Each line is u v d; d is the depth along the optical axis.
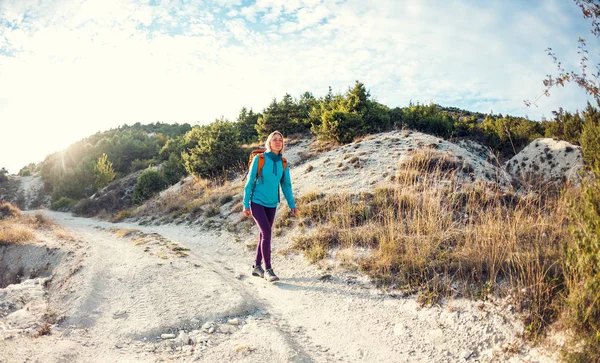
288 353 3.03
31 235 10.13
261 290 4.80
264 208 5.12
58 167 57.19
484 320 3.38
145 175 26.81
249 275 5.48
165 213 14.09
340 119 16.41
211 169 19.78
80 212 29.08
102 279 5.06
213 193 13.37
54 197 42.75
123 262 5.90
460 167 8.88
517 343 3.01
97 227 13.80
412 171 8.16
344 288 4.55
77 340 3.31
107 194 31.86
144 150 53.72
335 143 16.88
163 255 6.24
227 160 19.95
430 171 8.58
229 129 20.69
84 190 42.66
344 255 5.32
